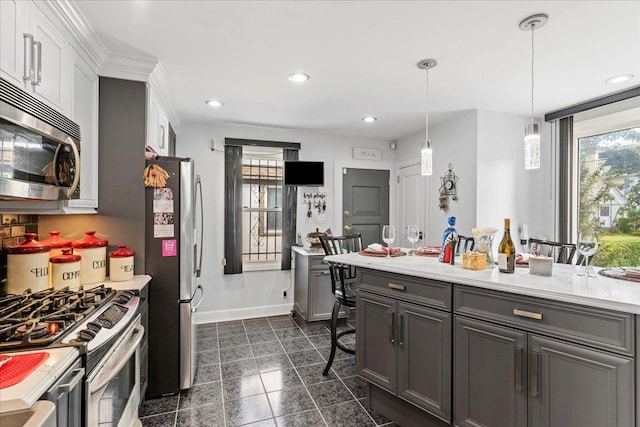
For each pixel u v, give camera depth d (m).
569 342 1.34
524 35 1.94
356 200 4.58
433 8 1.68
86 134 2.02
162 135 2.89
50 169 1.47
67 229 2.19
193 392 2.37
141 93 2.31
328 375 2.62
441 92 2.89
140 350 1.94
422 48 2.10
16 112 1.22
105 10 1.69
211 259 3.89
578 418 1.32
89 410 1.16
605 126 3.04
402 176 4.62
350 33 1.93
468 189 3.45
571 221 3.32
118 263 2.09
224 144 3.93
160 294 2.29
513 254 1.76
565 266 2.01
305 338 3.40
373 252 2.49
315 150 4.37
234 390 2.40
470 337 1.65
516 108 3.32
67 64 1.72
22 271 1.64
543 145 3.58
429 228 4.05
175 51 2.14
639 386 1.18
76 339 1.17
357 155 4.57
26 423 0.77
